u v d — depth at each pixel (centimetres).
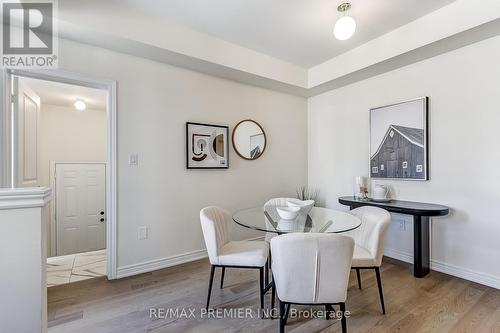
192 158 298
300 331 171
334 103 375
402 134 293
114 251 250
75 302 207
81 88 357
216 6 228
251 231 355
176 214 289
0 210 99
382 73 313
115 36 223
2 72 202
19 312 103
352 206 306
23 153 231
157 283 241
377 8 230
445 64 259
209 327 175
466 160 245
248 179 350
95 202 468
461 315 187
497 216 227
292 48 307
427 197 274
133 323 179
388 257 310
